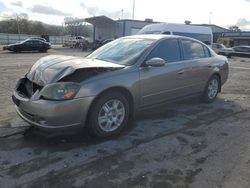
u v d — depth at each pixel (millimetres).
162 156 3979
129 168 3633
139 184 3289
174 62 5590
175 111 6094
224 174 3545
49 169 3564
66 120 4031
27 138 4426
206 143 4461
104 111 4422
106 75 4371
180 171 3588
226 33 53656
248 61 24172
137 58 4957
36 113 4023
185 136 4719
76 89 4027
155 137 4633
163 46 5434
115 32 41000
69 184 3264
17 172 3484
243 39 52656
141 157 3932
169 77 5383
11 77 9914
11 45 27953
